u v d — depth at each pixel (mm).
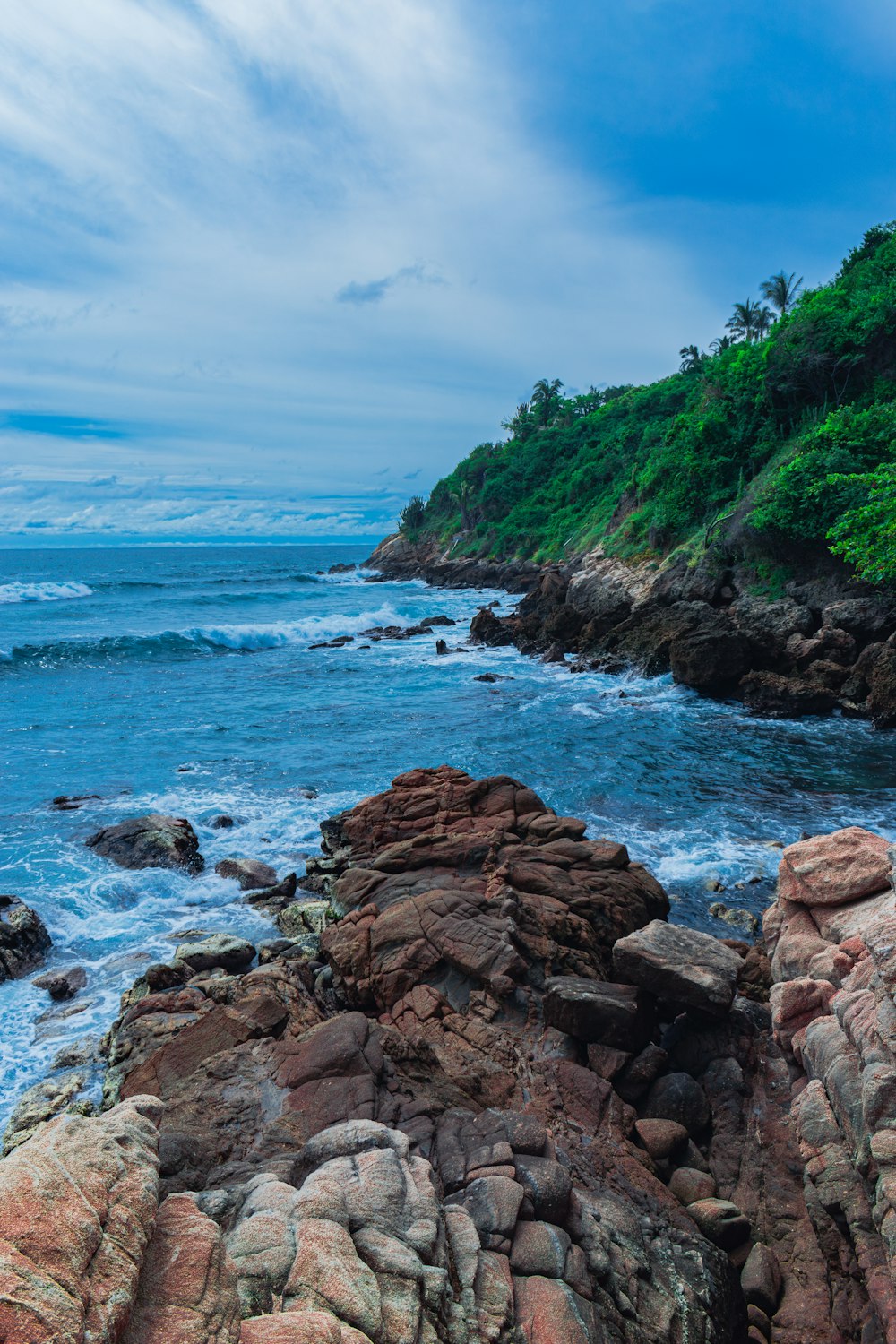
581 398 114875
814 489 31234
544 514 83375
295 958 11828
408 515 111125
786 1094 7891
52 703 30734
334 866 15258
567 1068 7938
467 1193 5367
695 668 30953
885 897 7426
